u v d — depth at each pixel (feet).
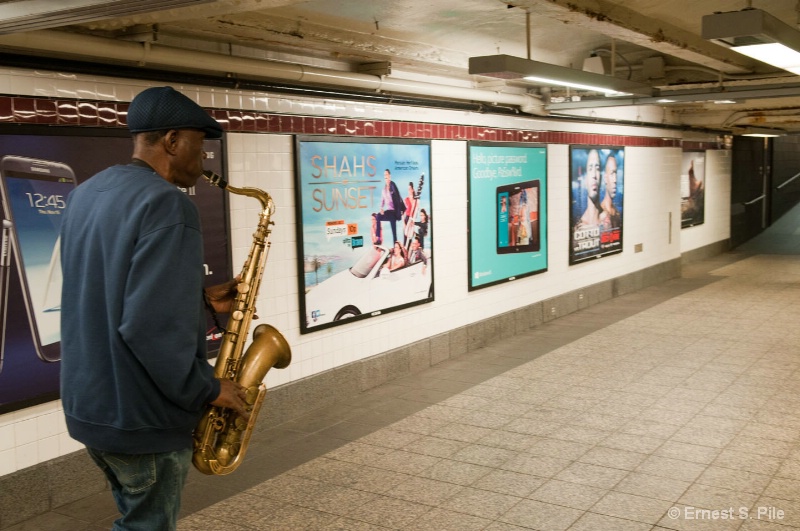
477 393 22.07
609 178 37.52
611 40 23.72
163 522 7.36
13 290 13.87
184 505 14.70
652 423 18.84
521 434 18.30
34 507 14.42
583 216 35.35
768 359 25.12
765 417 19.04
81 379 7.02
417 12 17.53
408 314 24.56
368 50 20.11
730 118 44.34
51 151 14.42
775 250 59.16
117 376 6.81
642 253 41.88
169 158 7.58
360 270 22.26
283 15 16.51
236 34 17.40
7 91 13.71
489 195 28.35
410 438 18.30
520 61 17.94
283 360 9.31
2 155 13.60
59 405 14.90
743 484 14.84
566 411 20.03
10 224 13.78
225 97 17.98
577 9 15.01
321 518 13.89
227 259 18.08
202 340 7.30
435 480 15.56
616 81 22.80
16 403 14.01
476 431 18.65
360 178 22.07
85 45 14.21
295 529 13.47
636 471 15.69
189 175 7.87
